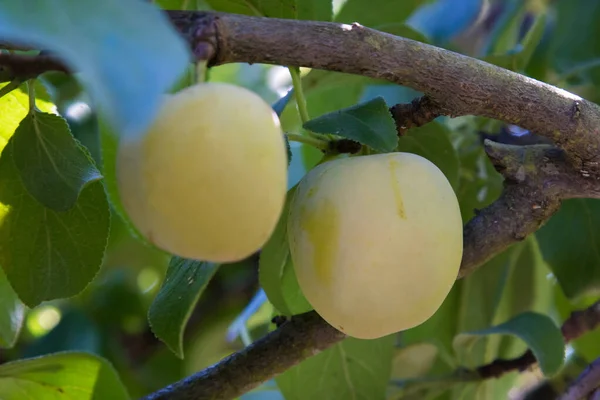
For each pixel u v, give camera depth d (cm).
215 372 39
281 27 32
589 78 48
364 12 48
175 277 38
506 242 38
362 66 33
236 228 30
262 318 57
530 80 35
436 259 33
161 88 25
